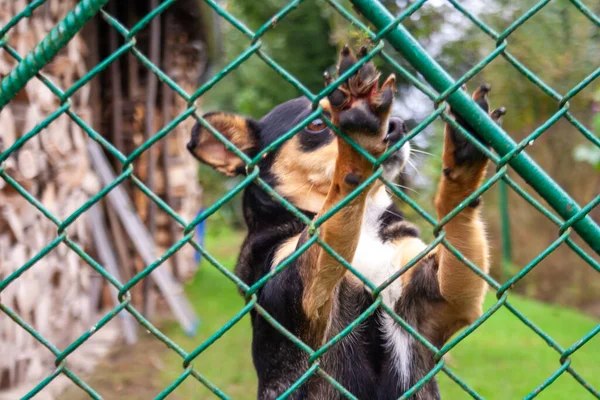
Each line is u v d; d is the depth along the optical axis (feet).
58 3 21.93
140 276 5.76
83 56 26.05
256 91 55.83
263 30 5.51
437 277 9.55
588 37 26.40
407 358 9.74
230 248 58.59
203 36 35.42
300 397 9.46
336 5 5.79
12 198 18.53
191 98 5.61
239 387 21.95
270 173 11.33
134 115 30.50
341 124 5.99
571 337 30.86
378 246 10.25
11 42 18.30
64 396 20.01
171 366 23.72
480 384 23.13
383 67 17.51
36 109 19.76
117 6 29.84
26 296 19.38
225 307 34.06
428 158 26.13
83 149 24.11
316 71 52.24
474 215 8.48
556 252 42.16
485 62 5.88
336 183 6.60
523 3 26.61
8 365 18.56
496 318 34.45
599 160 24.07
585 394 22.49
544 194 6.27
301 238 8.29
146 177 31.07
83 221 25.21
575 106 27.86
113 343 25.99
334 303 9.62
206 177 59.93
